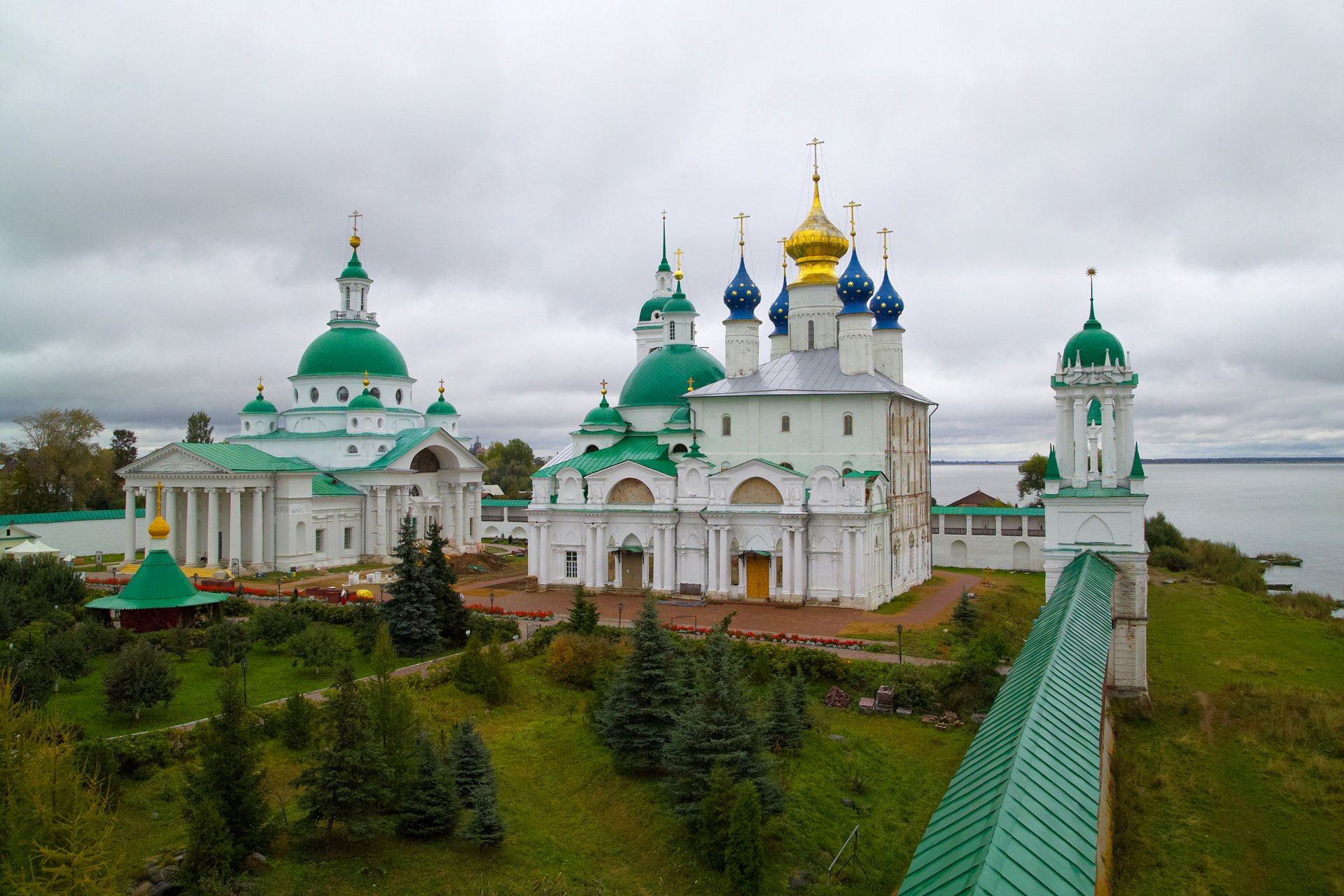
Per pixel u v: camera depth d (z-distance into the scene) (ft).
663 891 103.81
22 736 85.56
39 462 413.59
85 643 174.50
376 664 125.80
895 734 150.00
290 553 313.12
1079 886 54.85
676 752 118.11
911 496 288.51
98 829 82.64
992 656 163.53
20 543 317.63
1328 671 183.83
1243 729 145.69
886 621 221.25
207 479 306.14
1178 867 103.71
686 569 259.39
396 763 107.55
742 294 287.69
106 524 366.02
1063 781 67.21
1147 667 174.40
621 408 306.96
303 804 101.71
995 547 342.64
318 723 133.49
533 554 274.36
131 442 492.54
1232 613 261.85
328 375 355.15
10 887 71.56
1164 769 130.52
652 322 360.07
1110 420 164.96
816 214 295.69
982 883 50.90
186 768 112.57
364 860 101.04
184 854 93.71
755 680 171.22
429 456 363.35
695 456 257.75
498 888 99.40
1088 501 161.99
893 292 300.61
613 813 122.11
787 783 124.67
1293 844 108.37
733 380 280.31
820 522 244.22
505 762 134.82
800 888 102.89
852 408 258.57
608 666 164.86
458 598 202.90
